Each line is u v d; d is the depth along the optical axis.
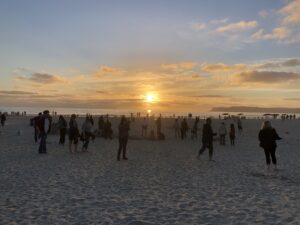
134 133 35.53
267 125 13.70
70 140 18.53
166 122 54.09
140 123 52.97
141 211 7.56
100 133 30.58
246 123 58.56
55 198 8.66
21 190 9.50
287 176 12.38
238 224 6.66
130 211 7.55
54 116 74.56
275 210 7.70
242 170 13.79
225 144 27.03
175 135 33.31
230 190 9.87
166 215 7.25
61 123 22.75
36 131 23.80
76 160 15.77
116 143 25.31
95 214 7.29
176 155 18.89
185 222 6.77
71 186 10.16
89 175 12.05
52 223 6.64
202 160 16.86
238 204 8.23
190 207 7.92
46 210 7.55
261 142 13.73
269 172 13.30
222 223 6.72
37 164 14.28
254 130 44.78
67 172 12.54
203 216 7.19
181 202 8.40
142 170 13.41
